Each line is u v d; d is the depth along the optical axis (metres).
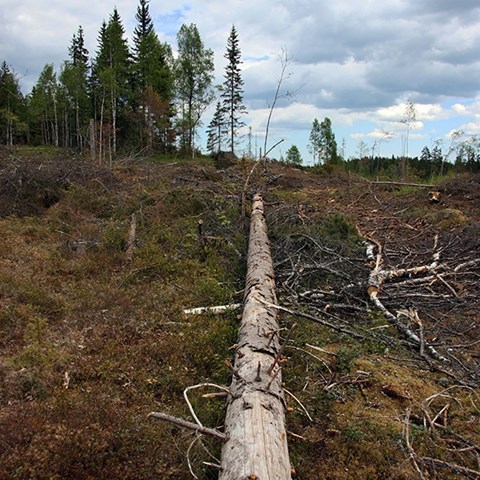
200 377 4.60
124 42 36.09
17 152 17.62
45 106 38.19
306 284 7.17
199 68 36.31
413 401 4.22
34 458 3.11
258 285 5.83
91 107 38.44
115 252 8.45
